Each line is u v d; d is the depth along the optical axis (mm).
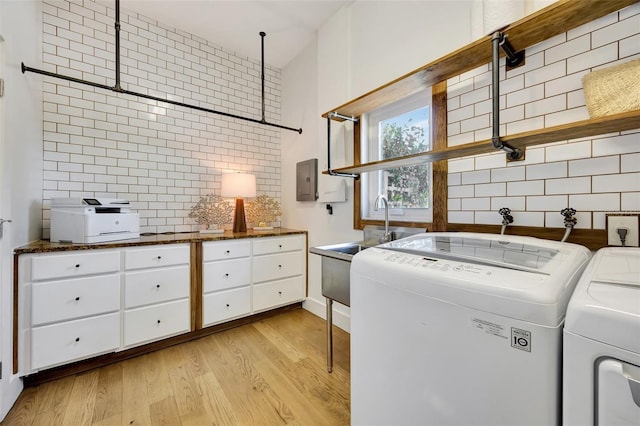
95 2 2318
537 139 1136
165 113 2662
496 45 1165
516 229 1349
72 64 2209
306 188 2891
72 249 1702
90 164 2287
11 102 1475
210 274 2281
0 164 1373
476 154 1422
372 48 2174
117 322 1869
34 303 1586
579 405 535
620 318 490
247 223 3207
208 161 2918
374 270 951
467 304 699
